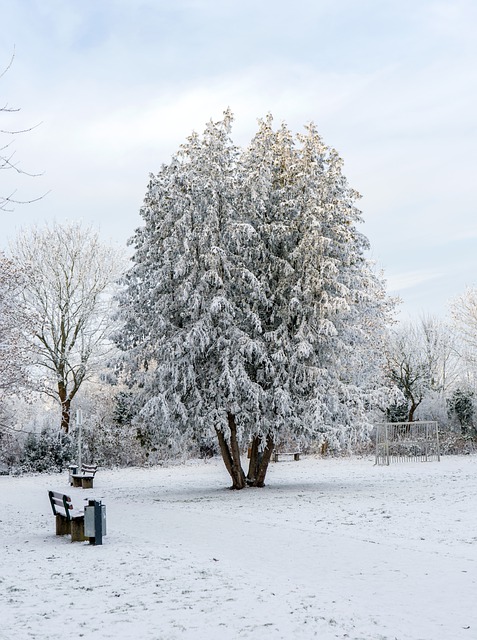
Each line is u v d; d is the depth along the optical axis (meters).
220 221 24.53
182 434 24.27
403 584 8.33
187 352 23.88
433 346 54.75
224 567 9.58
